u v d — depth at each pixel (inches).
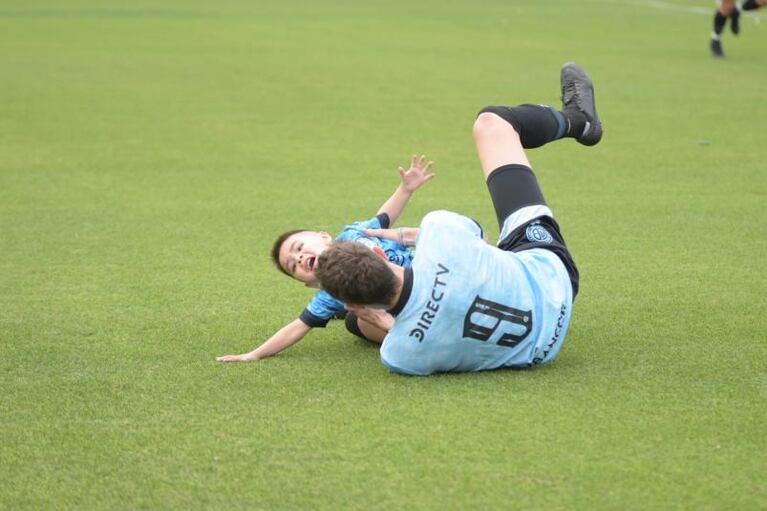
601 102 1534.2
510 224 602.9
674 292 730.8
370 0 3316.9
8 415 530.6
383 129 1354.6
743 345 621.6
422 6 3115.2
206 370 588.7
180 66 1892.2
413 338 550.9
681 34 2423.7
